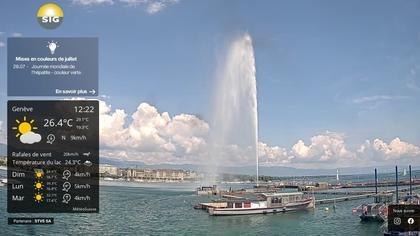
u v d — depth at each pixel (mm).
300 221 102438
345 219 104875
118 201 150250
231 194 188000
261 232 87688
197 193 189250
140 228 90625
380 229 89375
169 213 116500
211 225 96375
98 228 88062
